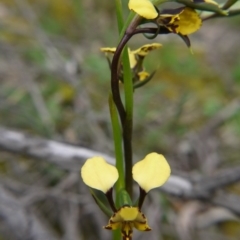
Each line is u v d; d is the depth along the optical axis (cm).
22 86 51
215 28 75
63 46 57
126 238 24
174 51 61
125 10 59
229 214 45
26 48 55
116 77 25
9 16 62
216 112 53
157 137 49
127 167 26
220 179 39
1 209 40
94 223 43
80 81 50
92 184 24
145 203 44
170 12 25
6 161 47
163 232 43
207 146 50
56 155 41
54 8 67
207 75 61
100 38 62
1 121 49
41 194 42
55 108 49
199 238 44
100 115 50
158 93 55
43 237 39
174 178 40
